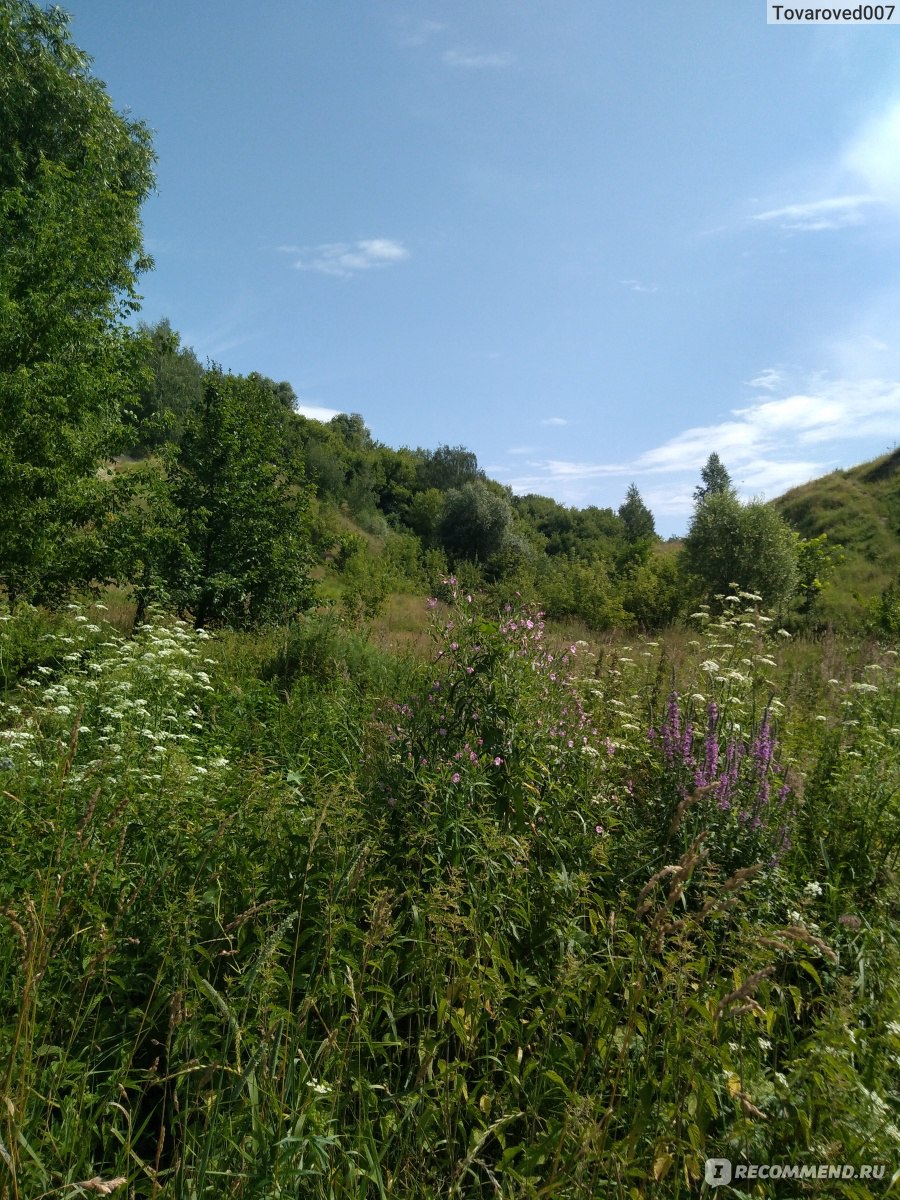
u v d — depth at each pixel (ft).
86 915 9.02
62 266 41.16
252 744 18.97
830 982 9.91
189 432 51.62
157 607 39.86
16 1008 8.07
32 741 14.24
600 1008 8.25
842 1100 7.24
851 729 20.70
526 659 14.85
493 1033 9.12
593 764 14.43
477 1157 7.77
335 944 9.35
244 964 9.00
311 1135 6.63
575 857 12.03
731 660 24.41
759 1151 7.13
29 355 39.32
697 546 75.10
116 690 18.98
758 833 12.41
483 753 13.25
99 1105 7.45
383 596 71.56
